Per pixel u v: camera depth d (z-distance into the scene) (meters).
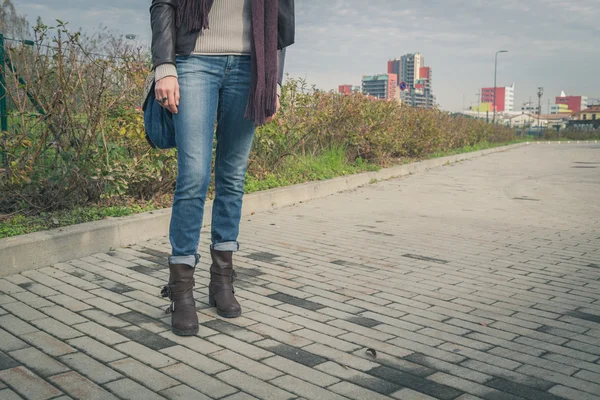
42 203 4.95
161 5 2.64
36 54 4.87
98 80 5.21
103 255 4.40
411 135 14.57
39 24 4.80
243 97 2.86
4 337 2.70
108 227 4.57
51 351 2.55
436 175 12.45
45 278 3.75
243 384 2.28
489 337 2.90
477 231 5.88
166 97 2.64
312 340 2.79
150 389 2.21
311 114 9.56
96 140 5.33
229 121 2.91
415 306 3.40
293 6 2.91
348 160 11.53
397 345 2.76
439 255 4.76
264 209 7.01
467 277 4.08
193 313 2.83
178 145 2.77
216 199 3.10
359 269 4.25
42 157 5.03
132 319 3.00
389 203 7.90
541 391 2.29
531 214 7.10
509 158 19.86
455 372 2.46
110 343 2.66
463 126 22.58
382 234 5.64
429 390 2.28
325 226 6.02
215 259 3.12
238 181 3.05
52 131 5.00
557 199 8.63
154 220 5.02
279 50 2.96
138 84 5.81
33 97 4.95
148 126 2.84
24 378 2.27
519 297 3.62
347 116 10.80
